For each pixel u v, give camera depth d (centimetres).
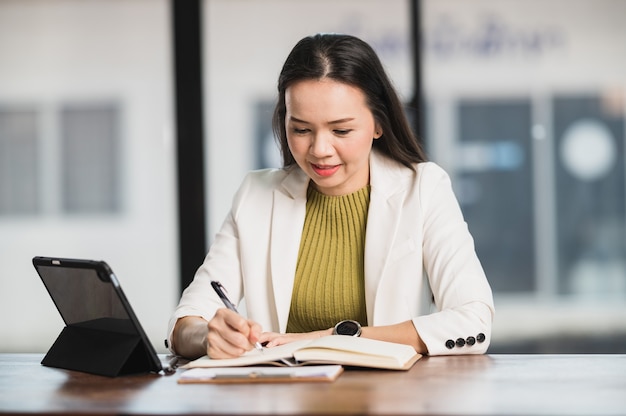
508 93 454
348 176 248
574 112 452
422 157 270
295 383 197
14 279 477
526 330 461
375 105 249
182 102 467
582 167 455
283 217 269
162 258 474
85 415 175
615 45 448
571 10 448
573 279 459
